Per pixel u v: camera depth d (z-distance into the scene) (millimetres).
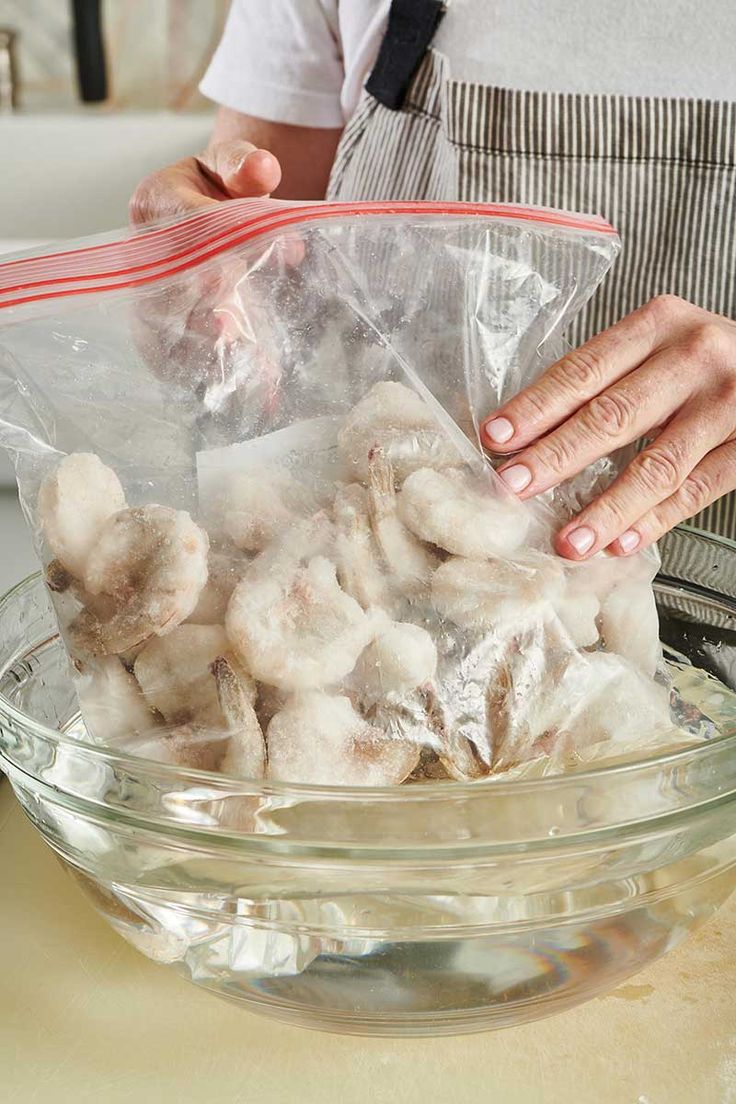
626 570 626
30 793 555
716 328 672
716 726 665
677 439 641
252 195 759
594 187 951
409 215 604
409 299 621
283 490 584
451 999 539
